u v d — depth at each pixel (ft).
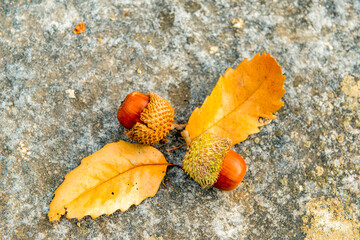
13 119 1.38
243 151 1.38
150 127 1.30
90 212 1.29
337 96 1.43
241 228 1.36
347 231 1.38
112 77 1.40
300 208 1.37
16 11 1.44
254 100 1.33
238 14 1.47
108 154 1.31
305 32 1.47
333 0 1.50
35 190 1.35
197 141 1.29
